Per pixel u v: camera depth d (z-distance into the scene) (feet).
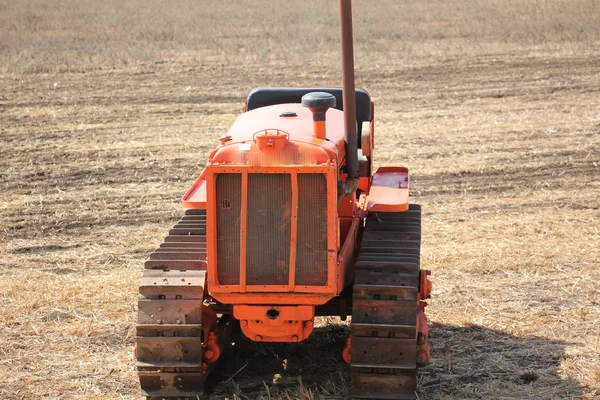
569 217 54.75
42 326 38.73
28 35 142.31
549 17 157.28
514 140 76.69
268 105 41.52
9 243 51.49
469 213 56.13
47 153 72.90
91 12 185.06
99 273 46.11
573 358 34.71
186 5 202.39
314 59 120.16
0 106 91.86
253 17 173.27
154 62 119.24
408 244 32.55
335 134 32.91
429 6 187.73
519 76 107.86
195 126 82.99
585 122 83.15
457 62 118.21
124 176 66.18
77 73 111.34
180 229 34.65
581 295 41.63
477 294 42.11
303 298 29.55
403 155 71.92
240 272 29.40
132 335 37.63
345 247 31.35
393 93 99.14
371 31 145.79
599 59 118.21
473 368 34.12
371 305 29.94
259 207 29.17
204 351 31.27
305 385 32.99
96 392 32.45
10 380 33.50
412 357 29.81
